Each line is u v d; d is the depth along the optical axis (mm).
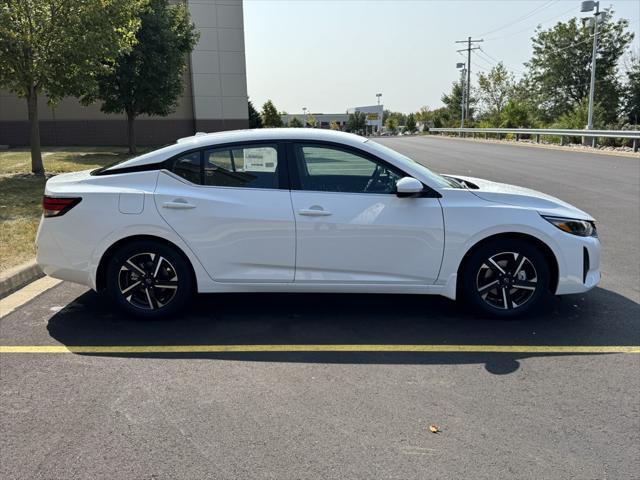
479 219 4395
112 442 2887
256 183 4461
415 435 2955
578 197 10672
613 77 48094
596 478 2609
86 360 3898
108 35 12609
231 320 4676
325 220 4359
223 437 2932
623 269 6051
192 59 28734
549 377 3631
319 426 3039
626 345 4141
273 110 61938
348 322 4633
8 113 27703
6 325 4539
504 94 61625
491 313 4609
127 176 4492
